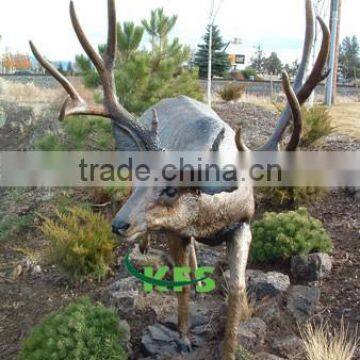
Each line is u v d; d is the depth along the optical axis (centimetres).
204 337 370
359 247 489
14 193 727
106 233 512
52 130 895
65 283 497
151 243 537
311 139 650
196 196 275
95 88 689
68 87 275
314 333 375
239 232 309
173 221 272
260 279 420
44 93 1280
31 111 1100
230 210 291
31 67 2019
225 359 323
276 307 397
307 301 402
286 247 454
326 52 278
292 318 392
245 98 1091
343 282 436
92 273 494
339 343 346
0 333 436
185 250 332
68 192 688
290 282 442
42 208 673
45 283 504
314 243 459
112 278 491
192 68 853
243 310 381
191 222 278
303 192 575
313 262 439
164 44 735
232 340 320
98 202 641
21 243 604
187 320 361
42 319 445
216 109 932
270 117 880
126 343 358
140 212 261
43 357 326
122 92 646
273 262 471
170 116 346
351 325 385
